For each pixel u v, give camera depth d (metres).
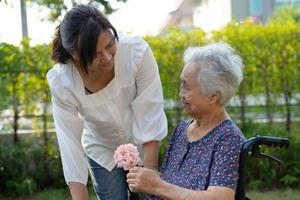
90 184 4.95
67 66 2.54
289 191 5.21
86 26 2.21
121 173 2.90
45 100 5.34
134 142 2.76
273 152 5.23
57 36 2.48
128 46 2.56
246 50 5.43
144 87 2.66
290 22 5.66
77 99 2.59
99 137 2.84
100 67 2.41
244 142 2.13
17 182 5.25
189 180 2.21
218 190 2.08
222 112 2.24
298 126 5.57
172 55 5.32
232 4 11.05
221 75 2.13
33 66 5.26
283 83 5.51
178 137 2.38
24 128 5.41
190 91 2.19
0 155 5.25
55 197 5.15
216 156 2.14
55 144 5.41
